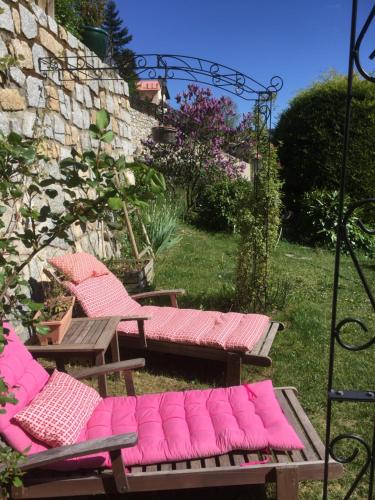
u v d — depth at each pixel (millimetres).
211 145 10688
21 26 3766
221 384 3520
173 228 7438
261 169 4609
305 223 8781
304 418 2393
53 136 4367
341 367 3682
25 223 3637
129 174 6777
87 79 4969
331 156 8969
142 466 2080
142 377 3617
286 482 1993
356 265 1322
